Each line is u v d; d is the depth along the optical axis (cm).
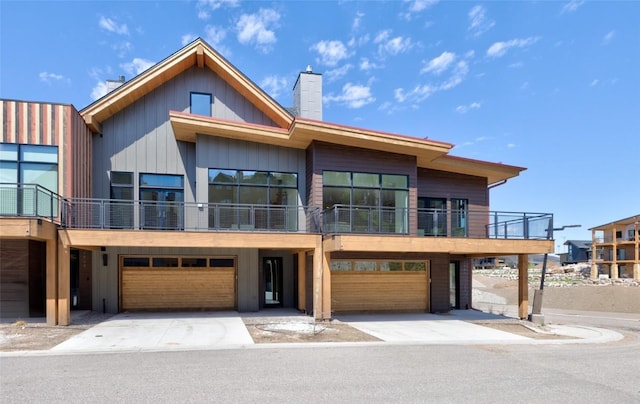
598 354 875
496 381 650
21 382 610
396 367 723
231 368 697
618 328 1356
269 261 1534
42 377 635
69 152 1187
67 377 635
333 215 1261
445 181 1648
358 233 1298
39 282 1255
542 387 625
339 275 1427
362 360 769
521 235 1342
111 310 1334
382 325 1190
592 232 4622
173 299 1397
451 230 1505
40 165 1167
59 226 1098
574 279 3778
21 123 1166
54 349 822
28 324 1091
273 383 618
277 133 1348
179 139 1438
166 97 1455
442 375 677
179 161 1441
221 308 1427
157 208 1230
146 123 1427
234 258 1449
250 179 1402
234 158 1391
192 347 852
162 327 1084
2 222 962
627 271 4462
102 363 721
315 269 1228
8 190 1085
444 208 1639
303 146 1429
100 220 1157
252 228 1274
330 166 1360
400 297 1471
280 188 1429
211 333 1007
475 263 6688
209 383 613
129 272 1373
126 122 1411
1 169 1146
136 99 1423
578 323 1452
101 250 1341
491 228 1364
